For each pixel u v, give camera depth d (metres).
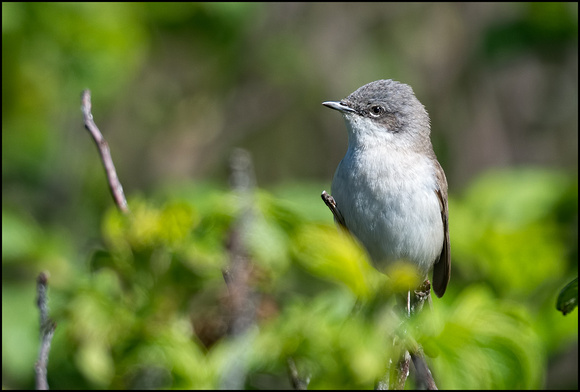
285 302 8.55
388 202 9.98
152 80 17.97
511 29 16.28
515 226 11.04
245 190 8.23
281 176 18.88
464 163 18.44
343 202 10.12
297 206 9.65
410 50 19.14
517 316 8.19
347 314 8.01
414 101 10.76
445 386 8.02
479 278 10.67
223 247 8.15
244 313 7.90
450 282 10.75
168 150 18.02
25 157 15.46
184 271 8.23
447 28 19.05
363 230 10.07
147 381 8.67
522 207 11.79
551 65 17.62
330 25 19.22
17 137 15.26
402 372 7.53
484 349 8.00
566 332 9.89
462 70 18.80
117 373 8.27
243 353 7.79
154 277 8.26
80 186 16.33
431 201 10.16
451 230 10.81
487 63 16.50
